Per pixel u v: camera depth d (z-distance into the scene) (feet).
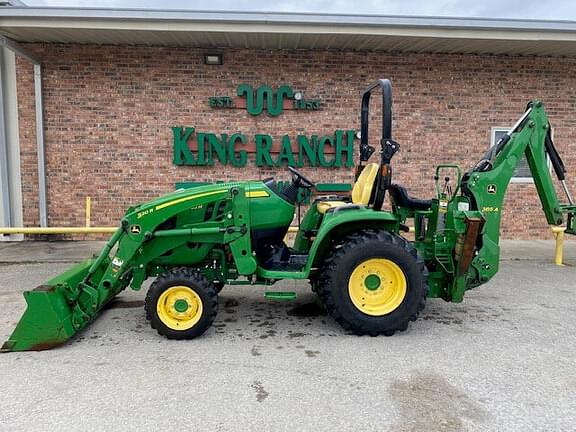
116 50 26.43
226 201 12.87
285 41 25.50
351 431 8.21
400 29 23.82
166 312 12.53
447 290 14.12
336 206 13.87
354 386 9.88
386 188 12.75
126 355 11.47
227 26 23.17
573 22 23.79
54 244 26.66
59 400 9.23
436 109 28.07
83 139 26.94
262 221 13.16
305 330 13.34
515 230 29.45
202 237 12.89
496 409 8.98
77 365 10.86
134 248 12.55
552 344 12.33
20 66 26.58
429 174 28.45
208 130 27.30
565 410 8.96
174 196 12.77
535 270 21.25
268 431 8.20
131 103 26.84
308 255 13.56
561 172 15.67
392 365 10.94
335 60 27.35
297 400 9.27
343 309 12.58
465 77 27.96
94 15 22.48
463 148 28.45
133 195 27.45
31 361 11.08
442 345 12.21
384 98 12.37
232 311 15.12
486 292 17.56
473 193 14.39
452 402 9.25
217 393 9.54
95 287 12.79
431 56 27.66
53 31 23.71
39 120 26.40
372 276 12.83
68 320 11.99
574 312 15.12
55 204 27.40
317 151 27.66
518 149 14.73
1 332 13.11
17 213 27.61
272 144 27.53
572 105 28.66
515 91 28.30
